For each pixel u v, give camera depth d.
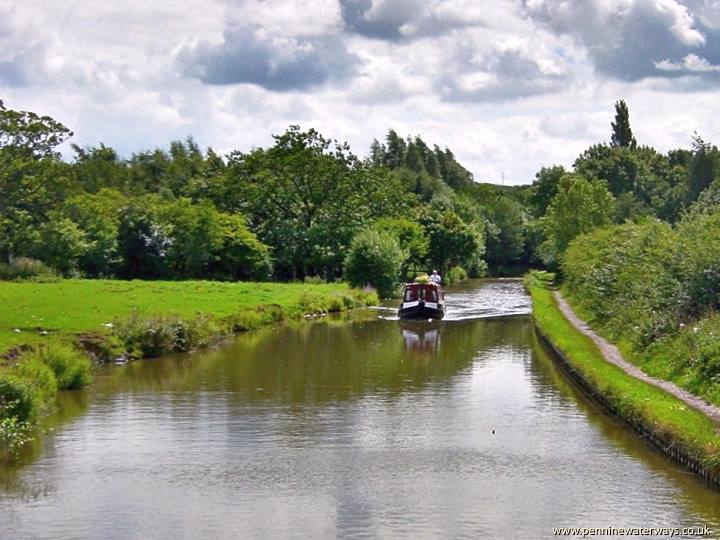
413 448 19.70
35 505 15.90
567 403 24.62
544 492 16.42
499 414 23.19
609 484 16.83
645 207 108.25
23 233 64.44
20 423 20.67
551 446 19.77
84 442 20.28
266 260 73.50
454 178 163.38
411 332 43.03
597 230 60.00
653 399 21.48
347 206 78.44
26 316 34.84
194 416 22.94
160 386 27.20
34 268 62.09
